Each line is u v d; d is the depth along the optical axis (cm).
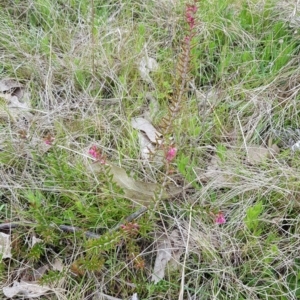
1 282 54
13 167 62
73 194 57
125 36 76
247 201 58
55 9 81
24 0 82
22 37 76
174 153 50
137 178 60
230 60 73
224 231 57
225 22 77
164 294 53
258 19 79
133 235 56
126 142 64
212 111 67
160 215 57
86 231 55
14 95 71
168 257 55
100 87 71
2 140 64
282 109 67
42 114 68
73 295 53
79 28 79
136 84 71
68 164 59
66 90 71
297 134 66
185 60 52
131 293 54
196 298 54
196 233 56
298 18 78
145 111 69
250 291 53
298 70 71
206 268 55
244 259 56
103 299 53
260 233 56
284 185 59
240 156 63
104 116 66
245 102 69
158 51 76
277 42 77
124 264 54
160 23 79
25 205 59
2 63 73
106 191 55
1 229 57
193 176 61
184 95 67
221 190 60
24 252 55
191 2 78
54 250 56
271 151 64
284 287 54
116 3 82
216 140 66
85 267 51
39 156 59
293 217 58
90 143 64
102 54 73
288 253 56
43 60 74
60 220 56
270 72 71
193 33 51
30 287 53
